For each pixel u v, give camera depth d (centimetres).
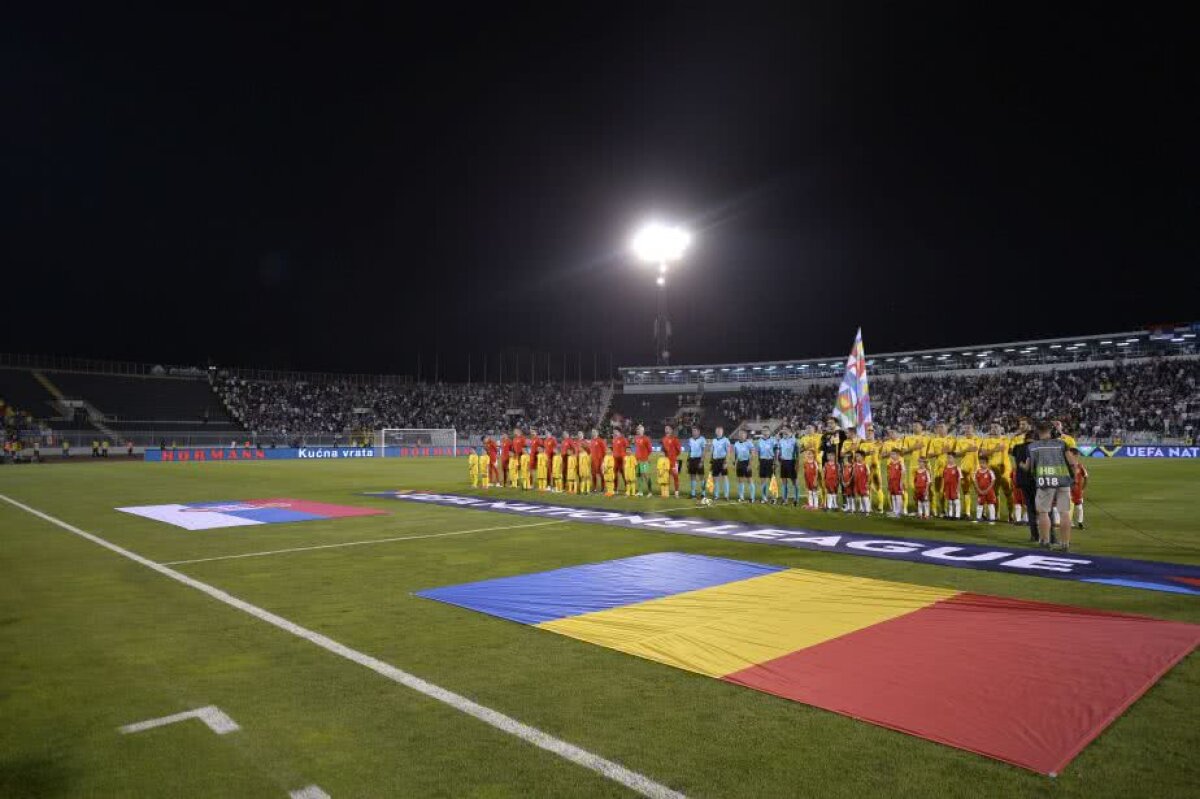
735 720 425
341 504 1709
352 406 6781
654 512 1510
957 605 684
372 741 402
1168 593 736
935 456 1466
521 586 785
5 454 4259
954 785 345
